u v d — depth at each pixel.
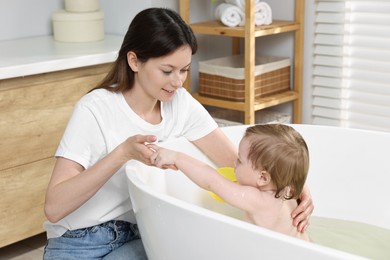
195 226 1.59
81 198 1.77
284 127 1.92
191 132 2.16
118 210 1.96
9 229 2.79
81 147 1.85
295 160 1.86
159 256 1.78
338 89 3.38
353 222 2.33
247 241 1.49
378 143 2.29
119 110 1.92
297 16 3.40
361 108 3.31
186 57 1.84
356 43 3.25
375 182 2.31
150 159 1.75
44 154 2.85
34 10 3.54
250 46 3.14
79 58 2.88
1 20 3.42
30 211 2.84
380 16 3.15
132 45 1.85
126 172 1.86
